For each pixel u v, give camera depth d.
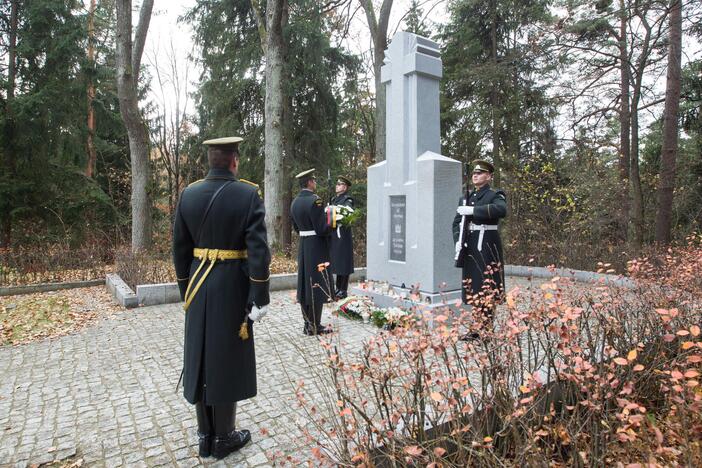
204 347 2.68
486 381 2.22
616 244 10.77
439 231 5.77
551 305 2.09
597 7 11.05
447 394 1.97
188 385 2.70
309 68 16.22
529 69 14.09
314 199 5.29
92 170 17.56
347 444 2.12
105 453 2.85
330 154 17.56
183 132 18.91
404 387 2.04
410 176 6.24
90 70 14.20
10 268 9.18
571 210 11.54
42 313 6.73
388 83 6.64
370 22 14.28
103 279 9.50
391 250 6.56
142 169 12.45
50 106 13.45
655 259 7.61
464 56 17.25
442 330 2.05
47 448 2.92
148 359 4.64
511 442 2.10
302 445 2.77
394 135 6.48
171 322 6.11
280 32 12.04
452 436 1.94
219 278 2.69
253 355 2.82
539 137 15.81
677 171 13.95
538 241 11.29
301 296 5.30
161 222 16.88
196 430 3.13
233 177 2.82
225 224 2.67
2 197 13.10
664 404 2.37
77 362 4.58
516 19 16.69
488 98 17.03
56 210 14.34
